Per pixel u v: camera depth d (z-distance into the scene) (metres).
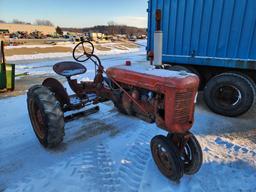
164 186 2.34
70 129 3.60
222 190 2.32
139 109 2.75
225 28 4.21
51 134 2.77
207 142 3.28
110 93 3.30
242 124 3.93
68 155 2.88
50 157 2.84
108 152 2.95
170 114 2.23
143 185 2.35
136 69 2.75
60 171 2.56
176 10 4.71
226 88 4.22
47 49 20.09
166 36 5.02
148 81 2.42
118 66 3.01
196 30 4.55
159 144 2.39
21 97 5.33
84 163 2.71
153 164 2.70
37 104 2.85
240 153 2.99
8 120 3.93
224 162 2.79
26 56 15.51
